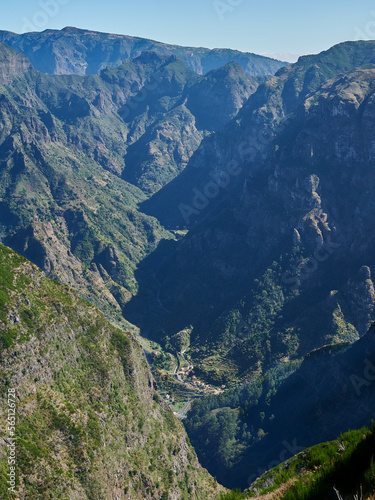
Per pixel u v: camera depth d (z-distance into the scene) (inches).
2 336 4744.1
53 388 5036.9
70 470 4389.8
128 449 5487.2
